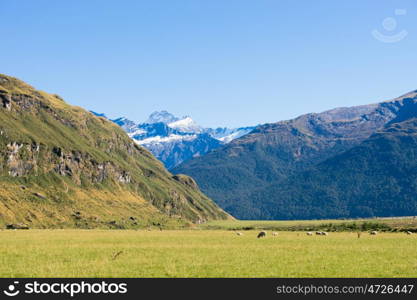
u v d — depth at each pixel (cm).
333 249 8400
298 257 6994
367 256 7162
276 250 8188
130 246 9119
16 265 5972
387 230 18738
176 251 7950
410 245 9412
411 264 6272
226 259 6719
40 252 7575
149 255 7219
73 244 9619
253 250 8181
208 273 5503
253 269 5784
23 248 8288
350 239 11681
